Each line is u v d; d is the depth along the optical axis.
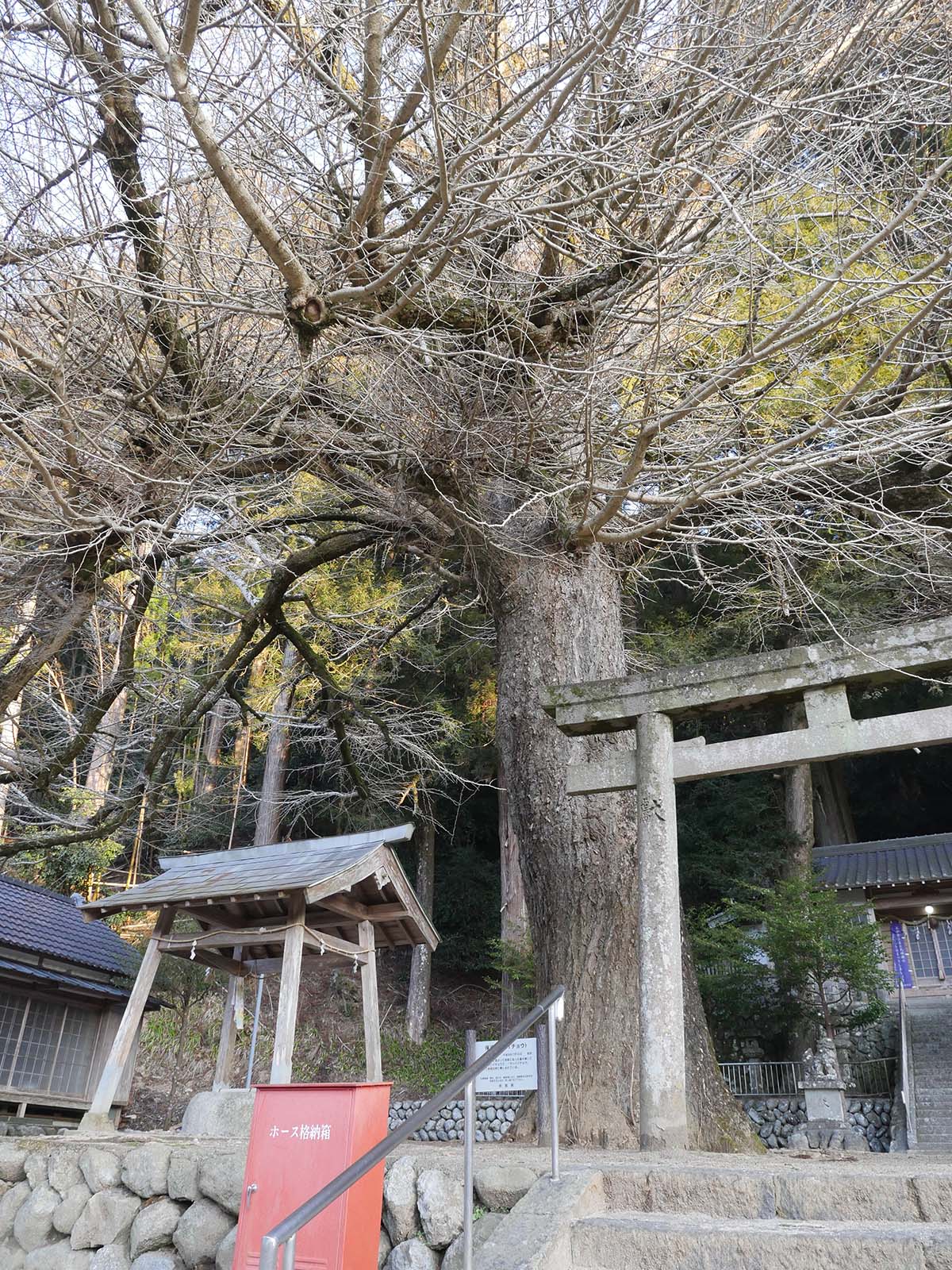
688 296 5.95
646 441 5.62
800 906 13.14
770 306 6.78
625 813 6.42
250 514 7.21
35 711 8.30
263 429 6.44
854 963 12.57
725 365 5.67
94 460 5.38
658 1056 4.81
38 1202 5.12
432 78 4.11
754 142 5.56
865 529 7.77
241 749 15.27
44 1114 11.18
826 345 7.34
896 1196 3.45
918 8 5.33
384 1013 19.59
